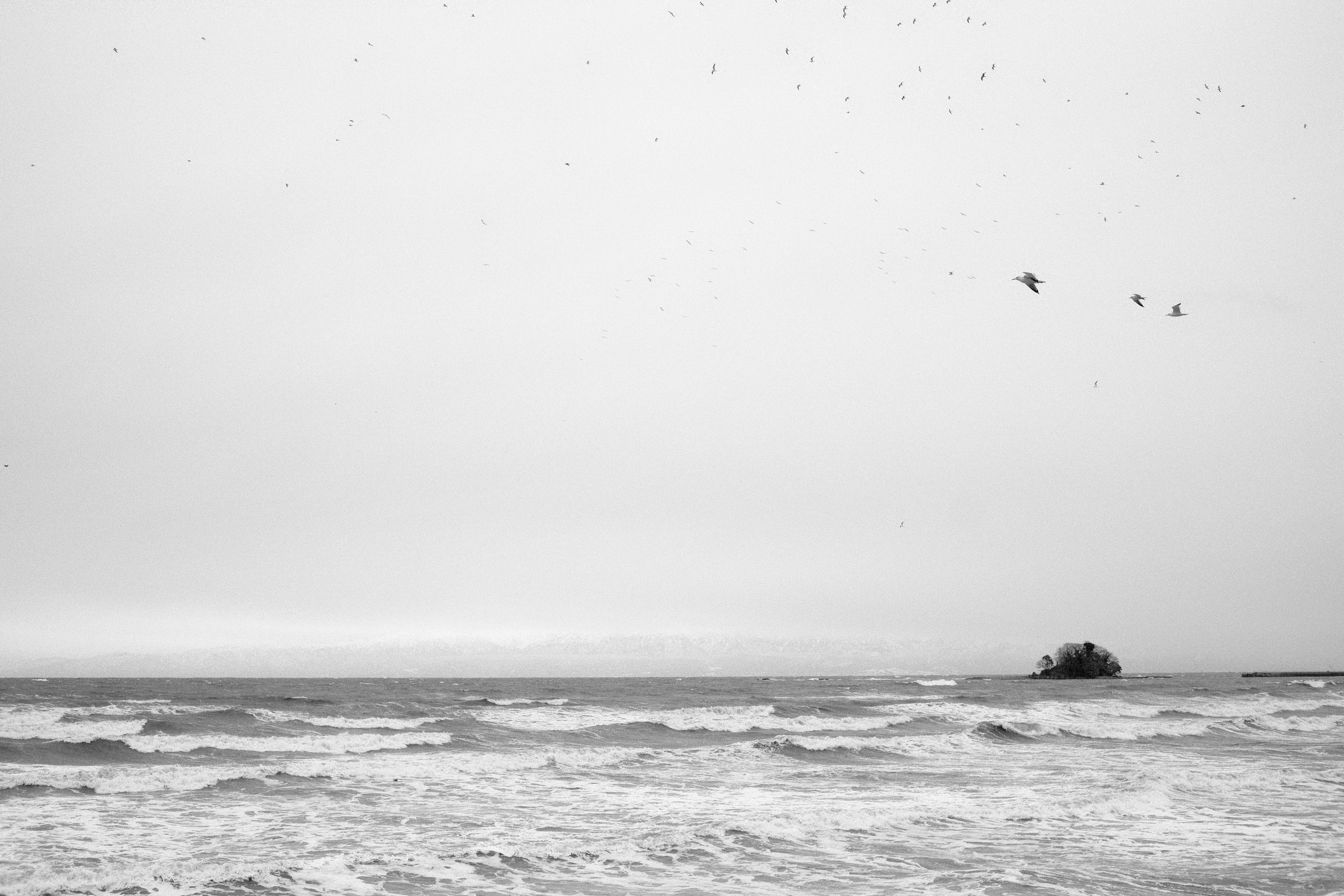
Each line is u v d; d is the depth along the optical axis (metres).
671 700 61.34
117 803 19.64
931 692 77.81
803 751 31.39
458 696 69.19
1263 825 19.16
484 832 17.52
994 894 13.91
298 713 42.06
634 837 17.06
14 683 100.38
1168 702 60.72
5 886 12.74
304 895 12.93
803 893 13.90
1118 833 18.25
